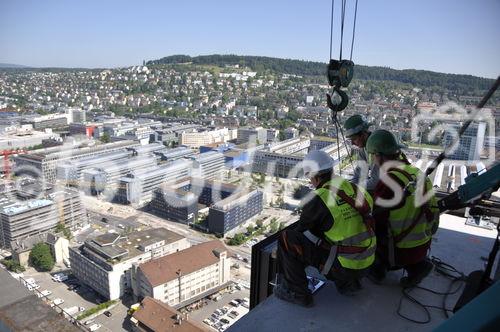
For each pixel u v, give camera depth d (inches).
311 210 122.3
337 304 135.5
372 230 125.3
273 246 170.7
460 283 150.9
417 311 133.0
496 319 54.5
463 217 222.7
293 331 121.3
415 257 135.6
